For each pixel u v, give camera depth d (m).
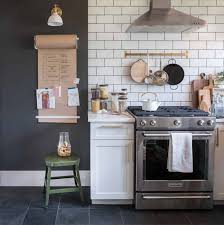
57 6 3.78
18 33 3.82
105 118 3.31
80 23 3.84
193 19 3.40
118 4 3.92
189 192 3.34
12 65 3.85
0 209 3.29
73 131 3.96
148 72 4.00
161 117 3.23
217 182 3.41
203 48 4.00
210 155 3.30
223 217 3.19
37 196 3.66
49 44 3.71
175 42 3.99
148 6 3.93
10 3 3.78
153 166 3.29
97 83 3.99
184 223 3.04
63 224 2.97
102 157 3.33
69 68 3.84
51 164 3.30
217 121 3.35
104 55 3.97
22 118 3.92
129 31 3.86
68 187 3.72
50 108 3.90
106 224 2.99
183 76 4.01
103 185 3.36
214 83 3.98
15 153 3.95
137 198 3.31
